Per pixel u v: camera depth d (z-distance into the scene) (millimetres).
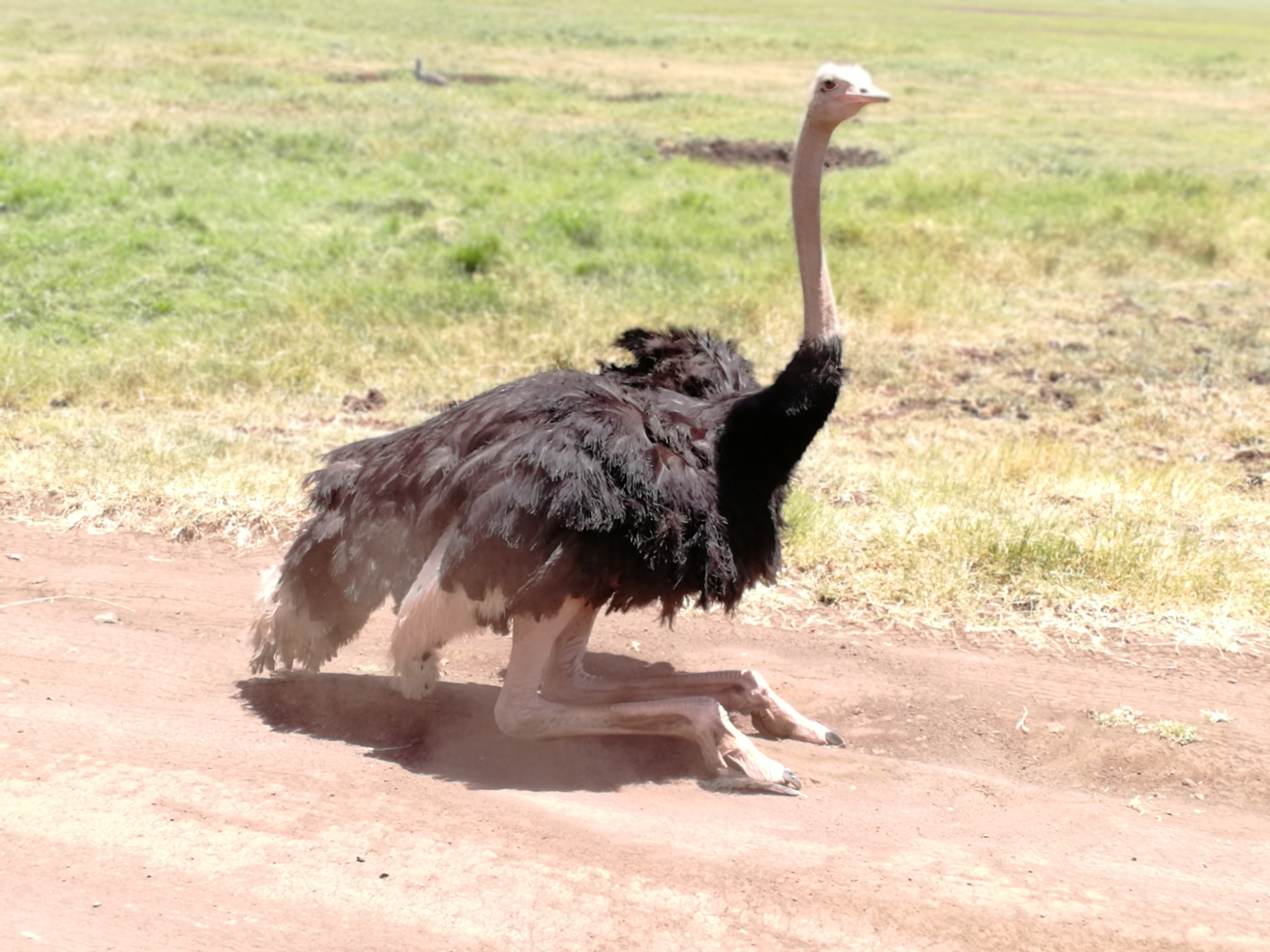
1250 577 6941
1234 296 14695
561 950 3705
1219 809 5027
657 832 4438
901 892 4066
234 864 4043
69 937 3637
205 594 6809
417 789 4695
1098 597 6688
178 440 8875
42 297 12828
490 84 34000
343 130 23844
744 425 5285
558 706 5148
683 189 19828
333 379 11102
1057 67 44094
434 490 5039
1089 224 17281
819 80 5469
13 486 7957
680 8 71062
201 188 18266
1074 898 4133
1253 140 27031
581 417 5012
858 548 7250
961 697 5859
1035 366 12094
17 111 23938
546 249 15484
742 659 6254
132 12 47094
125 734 4977
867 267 15086
